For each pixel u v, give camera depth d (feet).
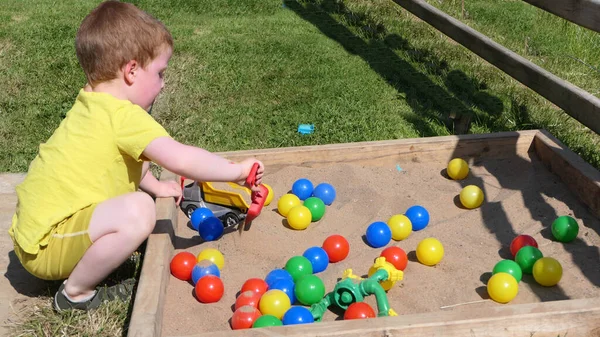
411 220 12.10
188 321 9.40
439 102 18.06
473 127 16.66
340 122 16.69
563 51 22.33
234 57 21.21
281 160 14.02
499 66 16.55
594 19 12.67
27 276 10.62
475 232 12.07
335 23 25.40
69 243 8.99
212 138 15.99
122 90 9.61
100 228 8.84
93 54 9.39
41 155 9.48
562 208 12.64
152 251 10.03
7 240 11.59
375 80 19.60
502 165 14.32
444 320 8.09
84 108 9.40
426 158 14.44
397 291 10.25
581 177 12.69
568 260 11.09
